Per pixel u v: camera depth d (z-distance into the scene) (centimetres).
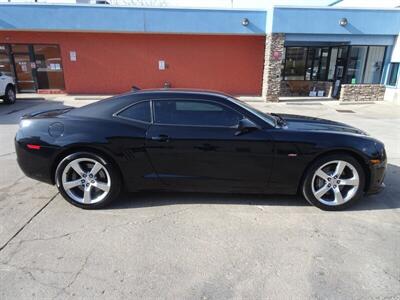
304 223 336
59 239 301
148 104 364
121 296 229
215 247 291
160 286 240
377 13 1266
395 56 1308
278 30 1280
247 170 356
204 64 1488
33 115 391
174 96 366
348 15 1267
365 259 275
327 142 348
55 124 361
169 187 371
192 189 372
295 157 350
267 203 381
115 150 350
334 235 313
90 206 361
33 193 405
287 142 348
